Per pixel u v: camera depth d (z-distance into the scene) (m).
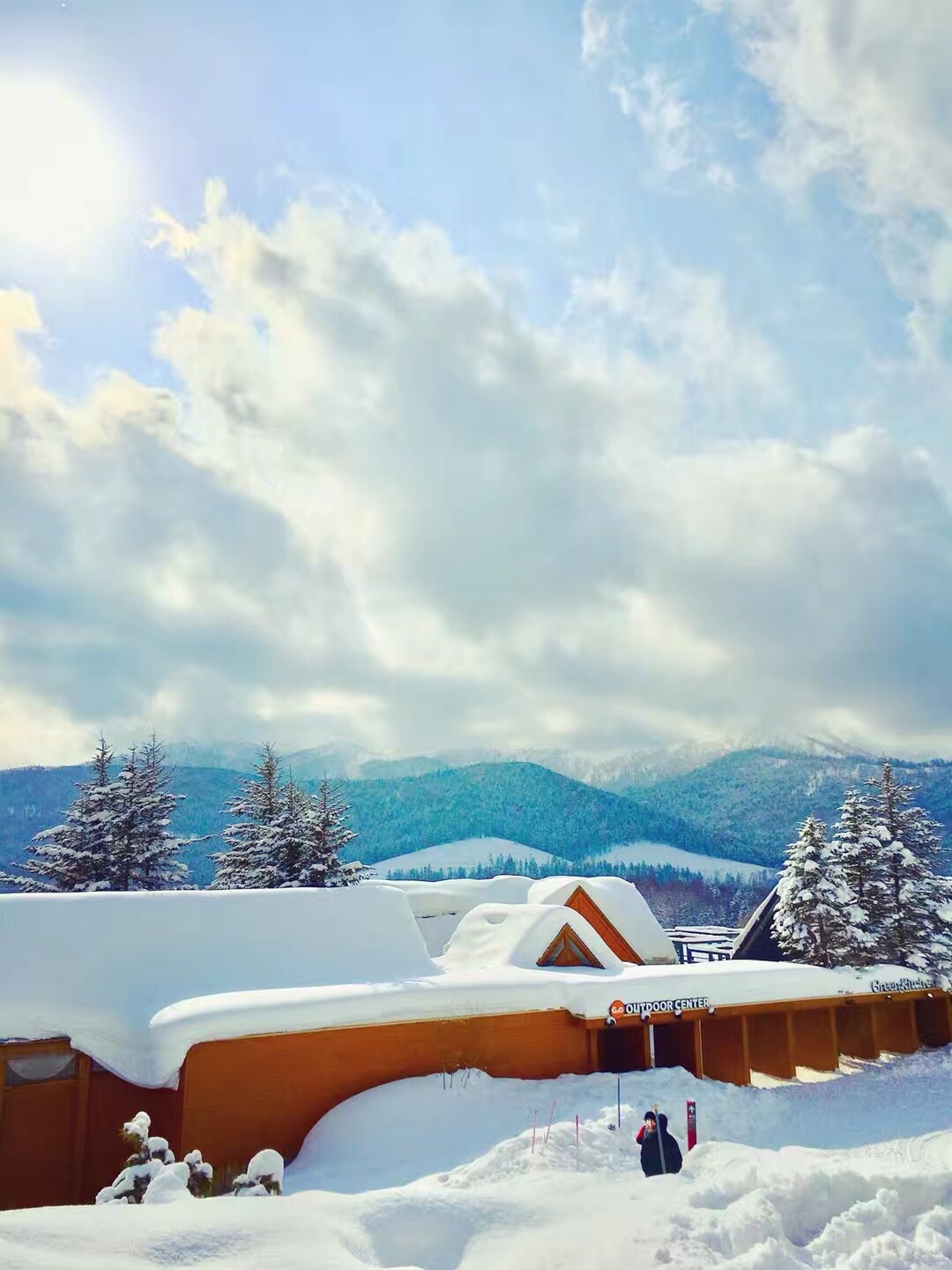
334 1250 8.20
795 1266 8.80
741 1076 25.69
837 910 34.25
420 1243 9.32
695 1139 14.85
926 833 38.59
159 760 47.09
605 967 26.36
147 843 45.03
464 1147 17.48
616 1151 15.99
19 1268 6.85
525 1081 21.28
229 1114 17.86
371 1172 16.31
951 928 35.28
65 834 44.47
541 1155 15.24
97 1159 17.62
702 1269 8.42
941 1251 9.56
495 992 22.11
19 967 18.78
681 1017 24.33
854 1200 10.80
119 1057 17.80
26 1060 17.66
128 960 20.02
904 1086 25.12
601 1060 25.25
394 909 24.78
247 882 45.81
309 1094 18.91
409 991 20.83
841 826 38.94
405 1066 20.30
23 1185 16.98
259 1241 8.17
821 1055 28.27
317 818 46.81
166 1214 8.59
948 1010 32.12
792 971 27.48
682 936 63.28
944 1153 18.28
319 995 19.70
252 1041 18.47
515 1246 9.37
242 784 50.84
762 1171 11.41
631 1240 9.09
